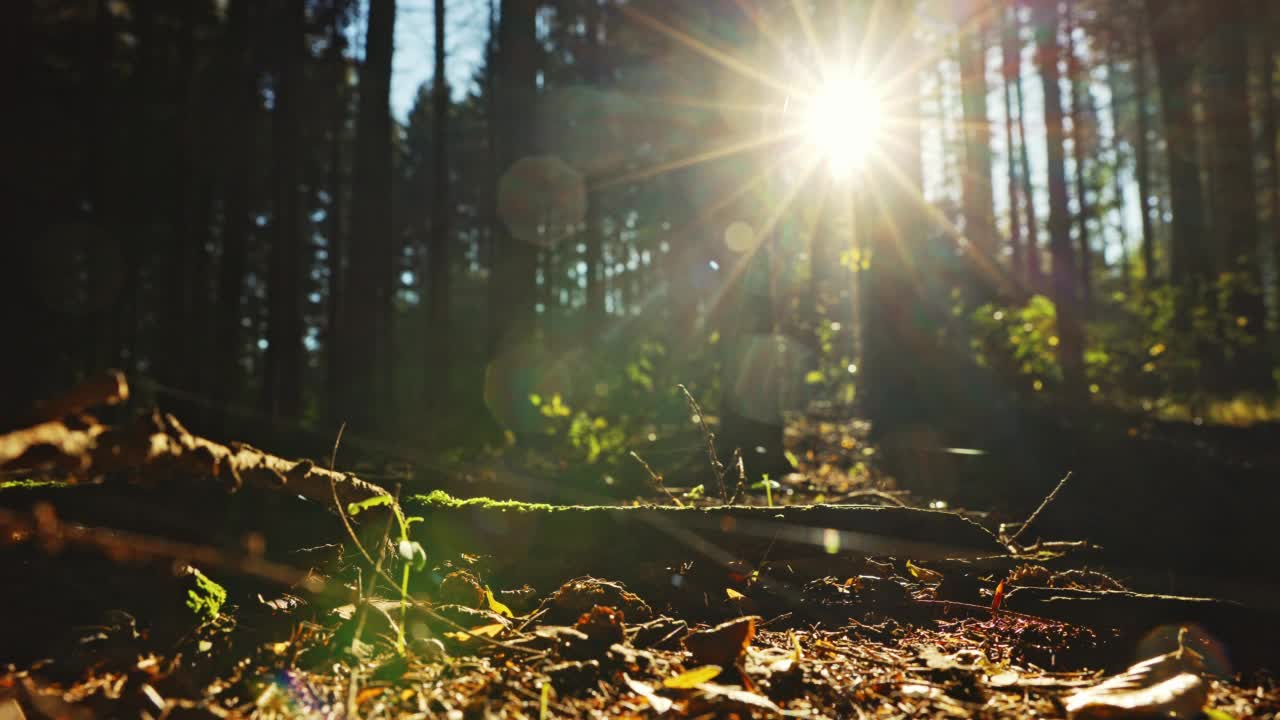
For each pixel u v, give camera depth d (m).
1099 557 4.25
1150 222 25.44
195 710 1.92
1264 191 27.83
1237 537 5.19
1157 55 18.98
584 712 2.04
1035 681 2.33
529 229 12.82
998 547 3.71
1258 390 13.70
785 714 2.04
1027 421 9.66
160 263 22.98
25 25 17.77
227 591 2.90
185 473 2.05
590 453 7.31
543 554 3.43
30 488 3.40
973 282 15.09
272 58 18.44
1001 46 22.75
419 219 34.94
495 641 2.42
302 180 23.64
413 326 34.16
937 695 2.22
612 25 19.95
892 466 8.19
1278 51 23.53
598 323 28.20
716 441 7.68
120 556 2.52
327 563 3.12
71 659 2.23
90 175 19.20
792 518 3.62
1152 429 11.06
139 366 24.92
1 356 17.92
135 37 19.17
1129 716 1.99
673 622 2.79
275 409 18.88
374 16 13.56
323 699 2.04
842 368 11.66
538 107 12.95
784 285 11.62
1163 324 13.12
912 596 3.14
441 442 10.52
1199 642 2.56
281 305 18.61
